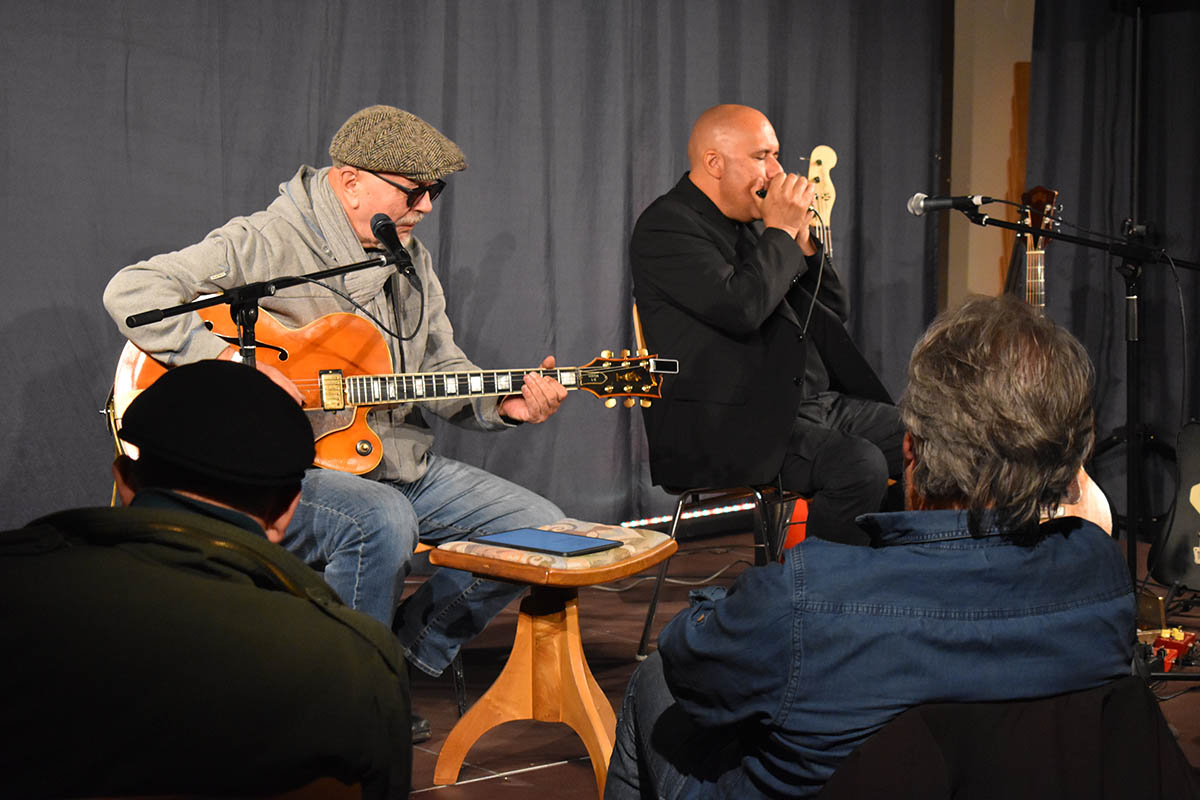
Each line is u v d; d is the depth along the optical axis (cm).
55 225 317
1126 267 341
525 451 409
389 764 94
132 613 83
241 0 342
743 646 105
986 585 104
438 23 378
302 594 94
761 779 113
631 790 151
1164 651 276
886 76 504
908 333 518
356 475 240
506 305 402
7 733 78
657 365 273
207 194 340
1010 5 506
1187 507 327
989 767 100
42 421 318
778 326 299
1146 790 102
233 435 94
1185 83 484
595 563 199
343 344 245
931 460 109
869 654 102
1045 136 507
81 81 318
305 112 356
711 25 449
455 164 251
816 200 365
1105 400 505
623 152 426
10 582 82
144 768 80
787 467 296
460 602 248
